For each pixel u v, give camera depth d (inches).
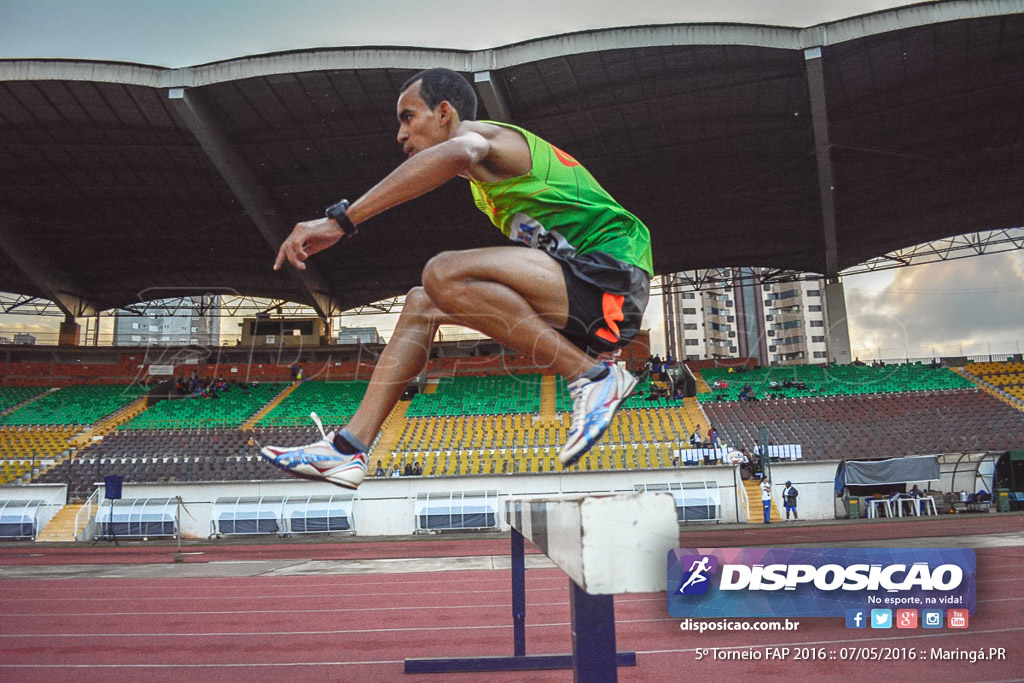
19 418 1040.8
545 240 72.7
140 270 1279.5
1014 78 749.3
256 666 200.2
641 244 72.7
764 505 770.2
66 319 1301.7
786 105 797.9
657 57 718.5
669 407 991.6
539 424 953.5
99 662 210.8
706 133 854.5
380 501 810.8
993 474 804.0
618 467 826.8
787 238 1157.1
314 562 534.9
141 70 733.3
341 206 61.5
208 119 791.1
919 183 971.9
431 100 73.5
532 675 180.9
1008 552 429.4
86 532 782.5
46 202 1010.1
